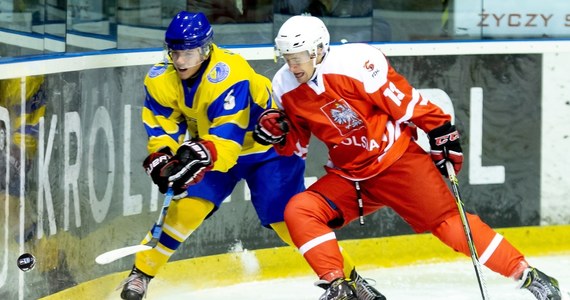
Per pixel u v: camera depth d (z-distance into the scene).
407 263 14.75
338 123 10.34
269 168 11.36
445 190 10.53
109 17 13.23
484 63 15.26
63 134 11.62
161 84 10.57
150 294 13.08
